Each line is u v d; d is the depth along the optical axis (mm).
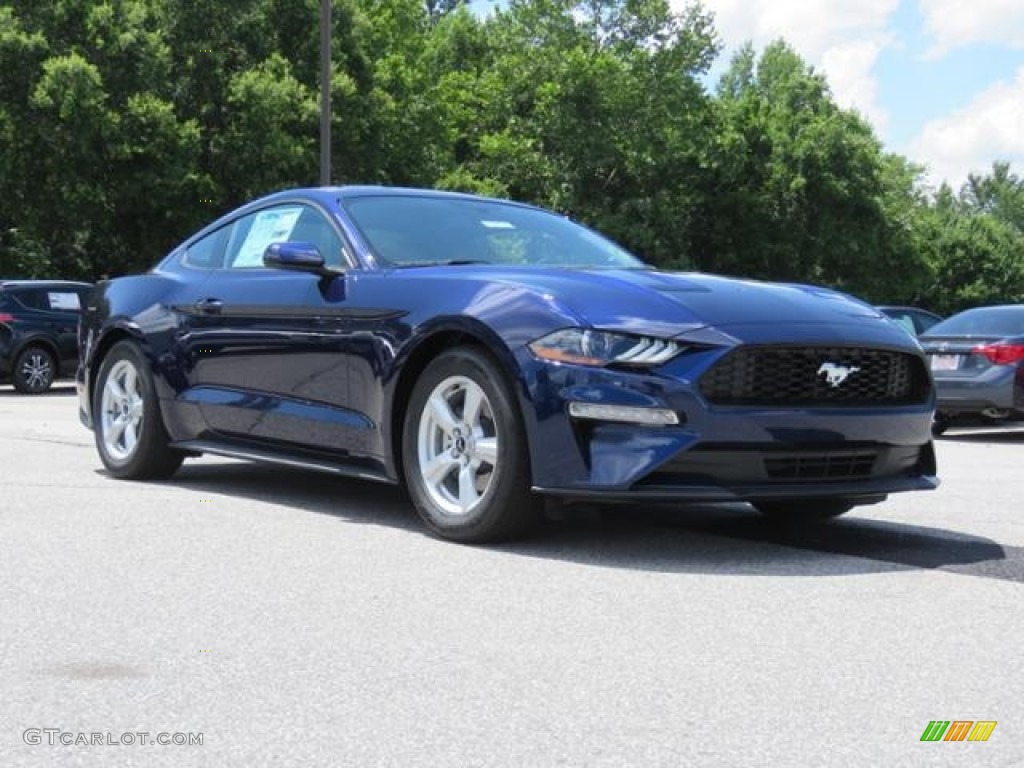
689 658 3020
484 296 4523
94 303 6688
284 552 4312
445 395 4633
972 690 2775
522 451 4352
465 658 3000
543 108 40156
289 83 29062
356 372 4969
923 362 4613
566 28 41375
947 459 8914
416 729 2477
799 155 45031
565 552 4402
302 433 5281
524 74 40969
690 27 41562
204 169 29703
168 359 6027
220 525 4859
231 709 2598
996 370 11234
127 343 6285
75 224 29422
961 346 11484
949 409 11539
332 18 31312
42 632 3205
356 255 5215
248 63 30719
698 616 3455
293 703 2639
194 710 2592
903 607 3586
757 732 2477
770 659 3018
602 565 4172
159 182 27734
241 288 5684
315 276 5297
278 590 3709
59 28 27984
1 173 27797
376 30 34250
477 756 2324
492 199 5965
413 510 5359
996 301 64688
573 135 40125
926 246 50906
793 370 4277
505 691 2738
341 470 5066
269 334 5434
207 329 5820
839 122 46500
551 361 4242
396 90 33531
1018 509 5789
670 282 4559
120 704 2627
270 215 5895
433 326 4613
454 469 4645
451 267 4938
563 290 4422
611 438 4156
